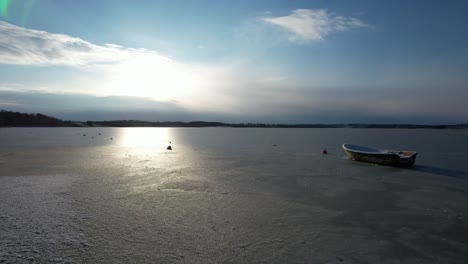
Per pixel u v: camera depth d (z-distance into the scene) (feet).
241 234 29.12
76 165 71.87
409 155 78.64
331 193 45.34
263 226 31.27
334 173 63.52
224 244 26.86
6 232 29.09
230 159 88.53
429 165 76.64
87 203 38.93
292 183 52.60
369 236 28.94
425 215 35.17
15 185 48.98
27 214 34.35
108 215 34.30
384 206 38.63
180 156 95.66
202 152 111.24
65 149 117.08
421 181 54.95
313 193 45.29
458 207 38.37
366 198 42.55
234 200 40.98
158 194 43.91
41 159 83.35
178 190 46.52
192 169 67.56
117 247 26.11
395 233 29.71
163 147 134.82
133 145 146.82
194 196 42.96
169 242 27.20
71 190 45.80
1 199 40.42
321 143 174.60
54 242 26.99
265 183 52.44
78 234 28.81
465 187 49.93
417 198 42.65
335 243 27.30
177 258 24.25
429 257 24.89
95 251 25.31
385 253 25.49
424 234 29.50
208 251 25.49
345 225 31.83
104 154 99.40
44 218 33.09
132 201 40.06
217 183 52.03
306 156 98.37
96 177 56.44
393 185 51.31
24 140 174.91
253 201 40.55
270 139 228.63
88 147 129.08
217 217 33.94
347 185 51.13
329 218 33.94
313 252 25.49
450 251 25.95
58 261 23.62
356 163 79.87
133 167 69.56
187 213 35.22
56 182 51.52
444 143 175.42
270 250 25.79
